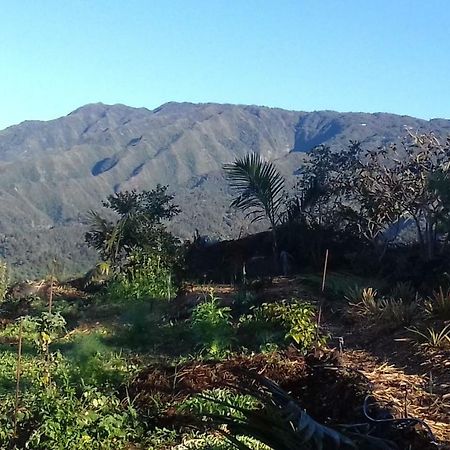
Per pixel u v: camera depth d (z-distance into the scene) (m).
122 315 11.88
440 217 13.46
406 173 14.67
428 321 8.32
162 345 9.63
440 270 12.05
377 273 13.81
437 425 5.23
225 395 6.19
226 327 8.76
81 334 10.74
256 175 14.91
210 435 5.67
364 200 15.02
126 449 5.64
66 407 5.76
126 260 17.14
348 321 9.55
